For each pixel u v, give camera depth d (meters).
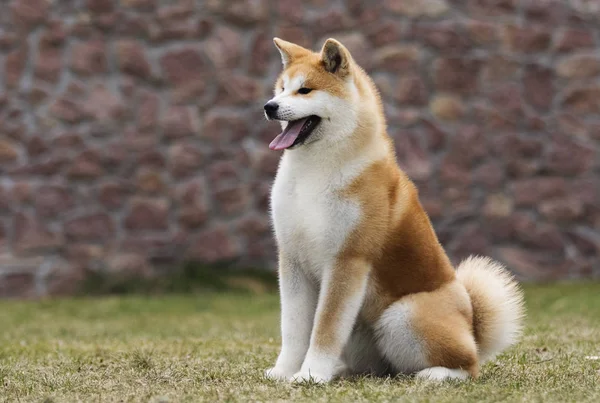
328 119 10.45
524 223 24.20
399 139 23.95
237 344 14.43
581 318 17.78
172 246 23.77
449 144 24.09
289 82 10.63
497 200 24.19
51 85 23.59
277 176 10.87
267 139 23.92
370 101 10.75
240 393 9.58
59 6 23.67
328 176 10.37
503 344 11.21
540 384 10.14
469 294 11.20
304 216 10.38
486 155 24.17
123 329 17.75
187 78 23.88
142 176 23.72
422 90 24.06
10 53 23.55
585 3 24.36
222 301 21.80
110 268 23.52
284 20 24.02
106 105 23.66
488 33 24.28
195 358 12.48
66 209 23.48
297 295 10.75
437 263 10.73
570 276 24.22
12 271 23.17
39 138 23.47
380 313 10.62
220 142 23.88
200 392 9.62
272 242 23.92
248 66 23.95
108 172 23.64
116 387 10.05
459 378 10.27
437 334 10.36
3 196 23.34
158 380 10.52
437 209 24.00
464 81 24.16
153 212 23.73
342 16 24.02
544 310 19.50
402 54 23.98
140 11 23.83
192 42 23.94
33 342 15.48
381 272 10.52
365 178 10.38
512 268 24.11
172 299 22.12
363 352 11.06
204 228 23.84
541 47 24.47
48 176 23.47
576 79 24.45
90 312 20.55
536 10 24.47
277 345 14.28
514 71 24.33
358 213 10.27
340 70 10.58
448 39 24.12
